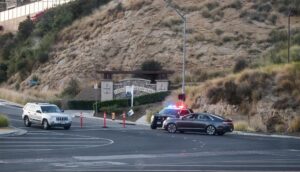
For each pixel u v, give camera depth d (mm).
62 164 23766
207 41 92562
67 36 105125
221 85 60375
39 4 129625
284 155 29016
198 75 83562
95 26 103875
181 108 50938
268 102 54781
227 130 45594
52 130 46344
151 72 80250
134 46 94812
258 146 34844
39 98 85750
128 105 71125
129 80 76312
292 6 99062
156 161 25453
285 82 55938
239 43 91375
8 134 40812
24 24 120562
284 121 52750
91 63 94750
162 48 92438
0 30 137375
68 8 115250
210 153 29844
